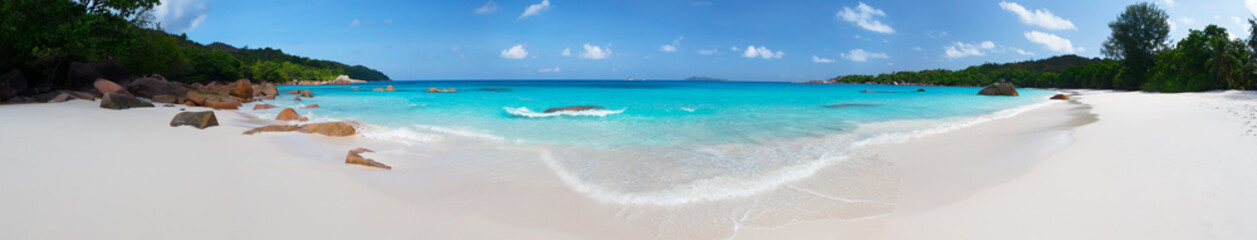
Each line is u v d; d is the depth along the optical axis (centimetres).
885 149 973
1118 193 545
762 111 2180
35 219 398
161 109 1750
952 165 778
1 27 1978
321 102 2859
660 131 1314
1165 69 5047
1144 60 5888
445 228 447
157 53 4116
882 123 1577
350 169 704
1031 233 432
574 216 500
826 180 678
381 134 1193
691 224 481
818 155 901
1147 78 5566
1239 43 4694
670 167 780
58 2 2123
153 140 905
